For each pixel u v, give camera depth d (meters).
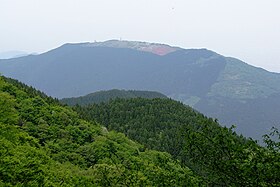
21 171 25.73
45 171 31.11
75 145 66.62
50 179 30.27
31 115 71.50
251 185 9.12
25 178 25.80
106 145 69.19
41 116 75.25
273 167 8.78
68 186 33.25
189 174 10.61
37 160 31.23
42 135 64.69
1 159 25.41
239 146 9.46
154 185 11.17
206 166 9.87
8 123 39.03
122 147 71.31
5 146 29.52
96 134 79.69
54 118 78.31
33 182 25.81
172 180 10.77
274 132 9.34
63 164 50.47
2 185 22.69
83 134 76.00
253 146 9.38
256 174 8.95
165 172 11.31
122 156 65.81
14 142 34.62
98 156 64.06
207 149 9.78
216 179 9.73
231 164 9.22
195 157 10.02
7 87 80.44
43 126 68.06
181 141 10.58
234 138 9.77
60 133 69.88
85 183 36.94
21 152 31.38
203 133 10.03
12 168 25.50
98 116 137.25
